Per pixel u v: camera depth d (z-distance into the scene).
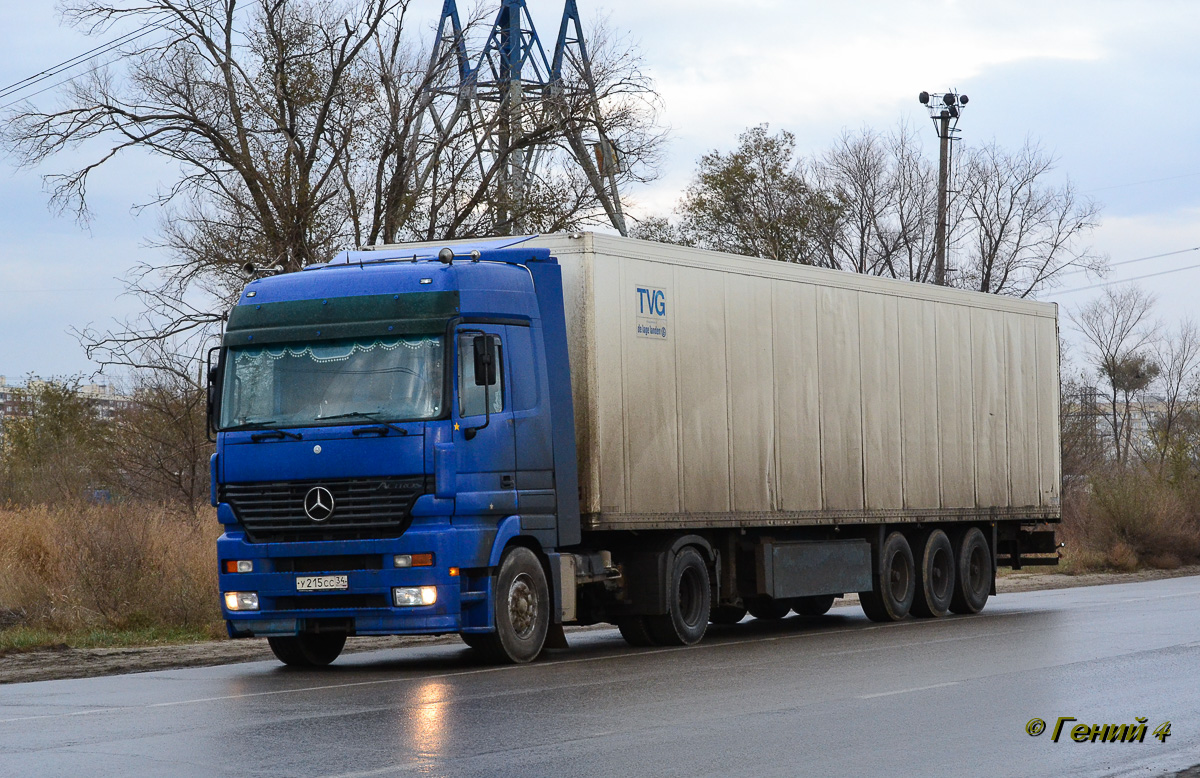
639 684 12.20
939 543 21.22
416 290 13.75
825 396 18.77
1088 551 39.91
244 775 7.95
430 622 13.18
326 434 13.50
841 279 19.20
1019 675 12.75
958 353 21.73
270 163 30.17
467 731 9.49
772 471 17.73
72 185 30.27
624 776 7.90
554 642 16.45
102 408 40.94
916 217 54.19
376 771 8.03
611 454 15.27
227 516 13.84
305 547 13.44
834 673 13.05
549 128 31.58
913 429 20.56
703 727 9.66
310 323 13.91
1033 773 8.07
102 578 19.23
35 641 16.72
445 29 33.97
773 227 52.94
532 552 14.41
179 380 30.89
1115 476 43.88
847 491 19.08
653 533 16.38
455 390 13.50
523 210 31.03
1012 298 23.14
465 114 31.38
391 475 13.31
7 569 19.50
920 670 13.25
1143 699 11.10
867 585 19.73
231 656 15.73
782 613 21.72
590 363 15.14
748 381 17.41
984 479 22.20
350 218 30.77
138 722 10.15
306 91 30.20
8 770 8.23
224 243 29.80
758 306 17.67
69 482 36.00
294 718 10.20
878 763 8.33
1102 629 17.75
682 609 16.64
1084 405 63.81
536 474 14.35
